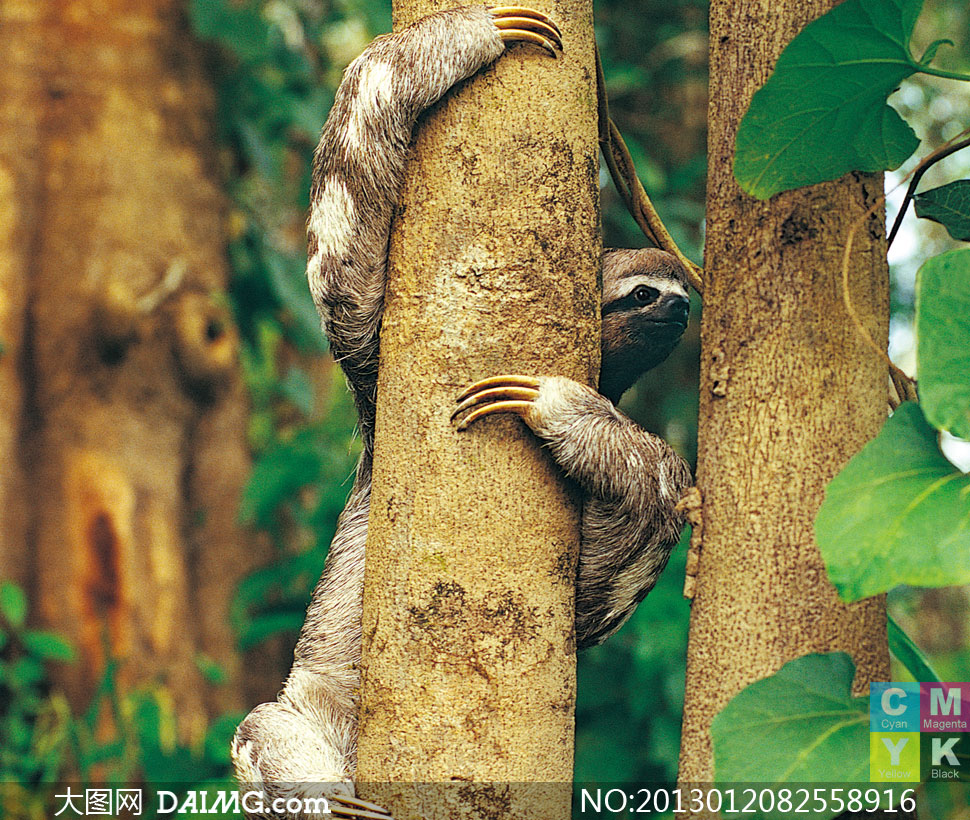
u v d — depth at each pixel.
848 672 2.08
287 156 11.16
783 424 2.29
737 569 2.29
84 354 8.21
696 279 2.93
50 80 8.37
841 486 1.92
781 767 1.98
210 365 8.62
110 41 8.51
